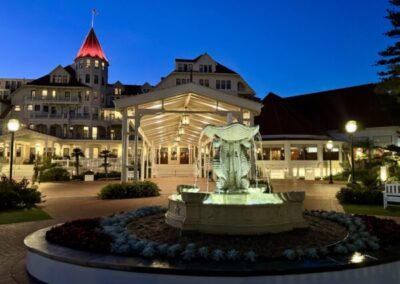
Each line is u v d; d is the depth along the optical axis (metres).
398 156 22.86
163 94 18.20
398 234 6.46
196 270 4.62
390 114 22.44
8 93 69.62
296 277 4.67
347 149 42.44
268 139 39.91
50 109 60.34
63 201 15.74
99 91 63.03
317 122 47.84
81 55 63.84
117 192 16.59
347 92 48.97
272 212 6.58
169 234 6.59
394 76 21.42
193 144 41.72
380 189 15.76
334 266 4.78
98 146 56.72
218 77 52.75
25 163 46.00
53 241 6.16
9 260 6.79
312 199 16.73
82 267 5.09
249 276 4.58
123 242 5.75
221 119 22.78
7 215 11.91
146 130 26.61
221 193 7.71
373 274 5.00
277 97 47.34
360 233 6.49
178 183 27.64
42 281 5.55
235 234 6.33
